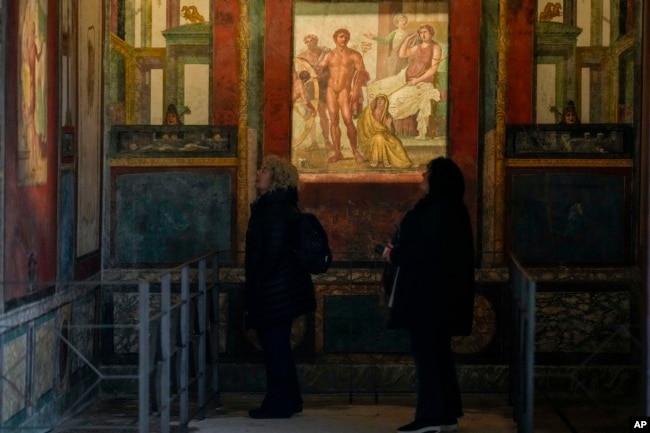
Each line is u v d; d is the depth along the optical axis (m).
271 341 8.78
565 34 10.10
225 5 10.15
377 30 10.19
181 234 10.18
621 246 10.14
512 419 9.07
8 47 7.02
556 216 10.15
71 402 9.01
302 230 8.56
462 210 7.92
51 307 8.14
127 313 10.16
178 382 7.98
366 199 10.20
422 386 7.90
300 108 10.20
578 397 10.18
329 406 9.77
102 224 10.11
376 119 10.19
